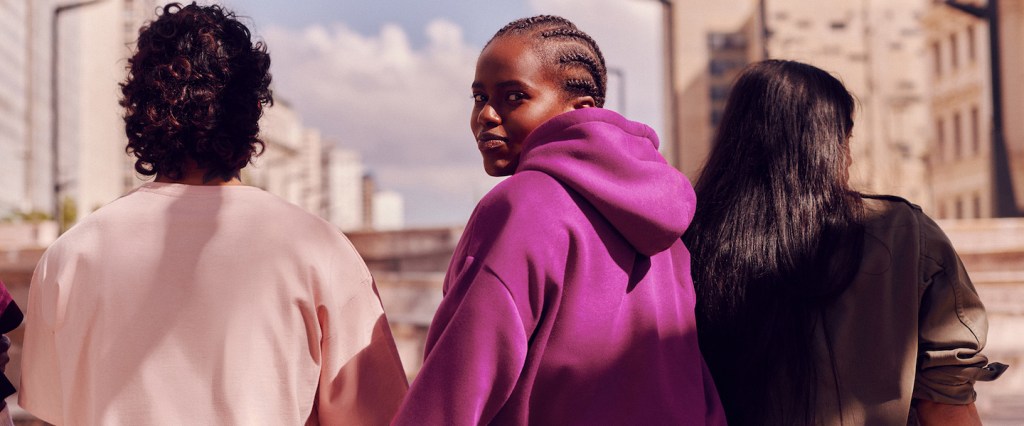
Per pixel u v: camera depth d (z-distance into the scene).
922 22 35.78
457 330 1.26
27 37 79.06
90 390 1.44
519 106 1.40
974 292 1.63
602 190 1.33
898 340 1.58
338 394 1.54
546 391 1.32
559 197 1.33
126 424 1.42
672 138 57.66
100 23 93.56
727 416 1.69
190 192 1.51
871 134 36.06
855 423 1.57
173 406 1.42
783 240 1.66
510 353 1.25
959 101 32.97
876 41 36.41
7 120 72.69
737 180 1.76
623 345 1.36
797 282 1.62
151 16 1.51
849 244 1.64
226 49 1.49
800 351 1.60
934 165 34.78
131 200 1.51
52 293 1.46
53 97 24.59
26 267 12.30
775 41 36.84
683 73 57.34
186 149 1.49
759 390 1.63
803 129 1.74
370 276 1.60
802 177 1.71
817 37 37.31
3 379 1.58
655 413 1.35
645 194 1.35
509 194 1.32
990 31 30.75
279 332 1.48
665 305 1.45
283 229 1.52
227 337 1.45
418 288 11.28
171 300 1.45
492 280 1.26
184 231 1.48
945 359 1.57
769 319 1.63
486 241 1.30
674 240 1.40
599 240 1.35
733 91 1.85
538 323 1.31
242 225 1.50
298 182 151.00
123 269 1.46
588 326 1.32
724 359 1.69
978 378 1.59
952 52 33.72
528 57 1.39
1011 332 9.06
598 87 1.46
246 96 1.50
